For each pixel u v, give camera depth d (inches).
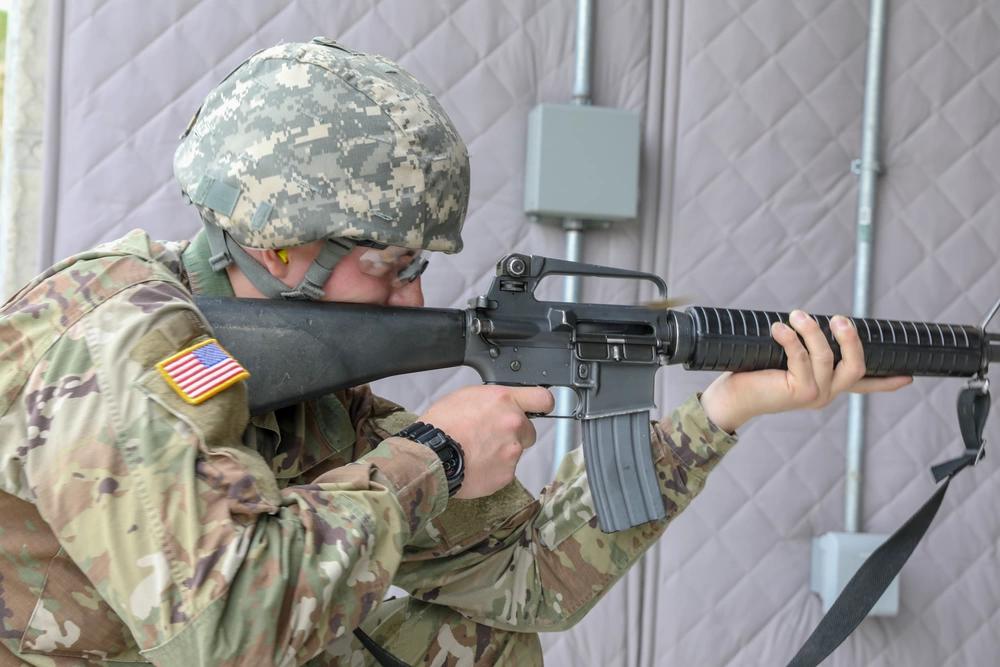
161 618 26.7
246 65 36.0
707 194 77.6
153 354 29.2
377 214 34.5
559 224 76.0
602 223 76.2
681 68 77.4
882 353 43.6
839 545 75.4
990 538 79.8
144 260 32.4
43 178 70.2
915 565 79.3
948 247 80.0
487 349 40.5
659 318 42.8
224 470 28.3
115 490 27.4
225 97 35.7
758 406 42.6
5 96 72.0
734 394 42.8
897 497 79.2
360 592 29.5
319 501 29.9
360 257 36.2
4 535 30.0
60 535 27.6
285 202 34.0
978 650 79.0
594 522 44.3
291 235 34.1
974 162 80.1
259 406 35.1
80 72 70.4
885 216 79.7
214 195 34.8
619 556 44.2
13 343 29.5
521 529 44.8
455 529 43.1
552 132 73.0
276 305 35.5
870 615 77.1
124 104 71.0
